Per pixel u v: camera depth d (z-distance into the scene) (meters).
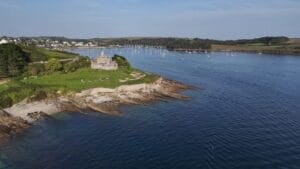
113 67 166.62
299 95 143.38
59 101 118.44
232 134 90.25
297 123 100.19
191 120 104.06
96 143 85.06
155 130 94.69
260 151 78.56
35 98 114.56
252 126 97.25
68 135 91.19
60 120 104.50
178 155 76.56
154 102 128.00
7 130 92.62
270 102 129.00
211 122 101.56
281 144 82.88
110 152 79.12
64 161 74.50
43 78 143.12
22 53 171.50
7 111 103.44
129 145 83.31
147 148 81.06
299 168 69.81
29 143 85.12
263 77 199.62
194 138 87.38
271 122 101.31
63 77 145.88
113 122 103.00
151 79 152.50
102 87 131.00
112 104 122.56
